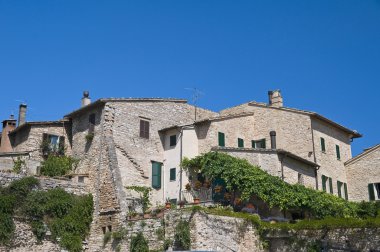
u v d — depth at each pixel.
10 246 29.83
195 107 42.34
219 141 37.56
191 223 27.44
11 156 37.94
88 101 41.44
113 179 33.25
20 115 44.47
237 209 31.88
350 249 26.78
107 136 35.22
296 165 37.31
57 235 31.72
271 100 44.88
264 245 29.31
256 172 32.84
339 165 43.78
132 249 29.22
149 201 35.66
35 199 31.72
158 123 38.91
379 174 42.47
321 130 42.66
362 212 35.53
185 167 36.34
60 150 39.16
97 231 32.84
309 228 28.47
